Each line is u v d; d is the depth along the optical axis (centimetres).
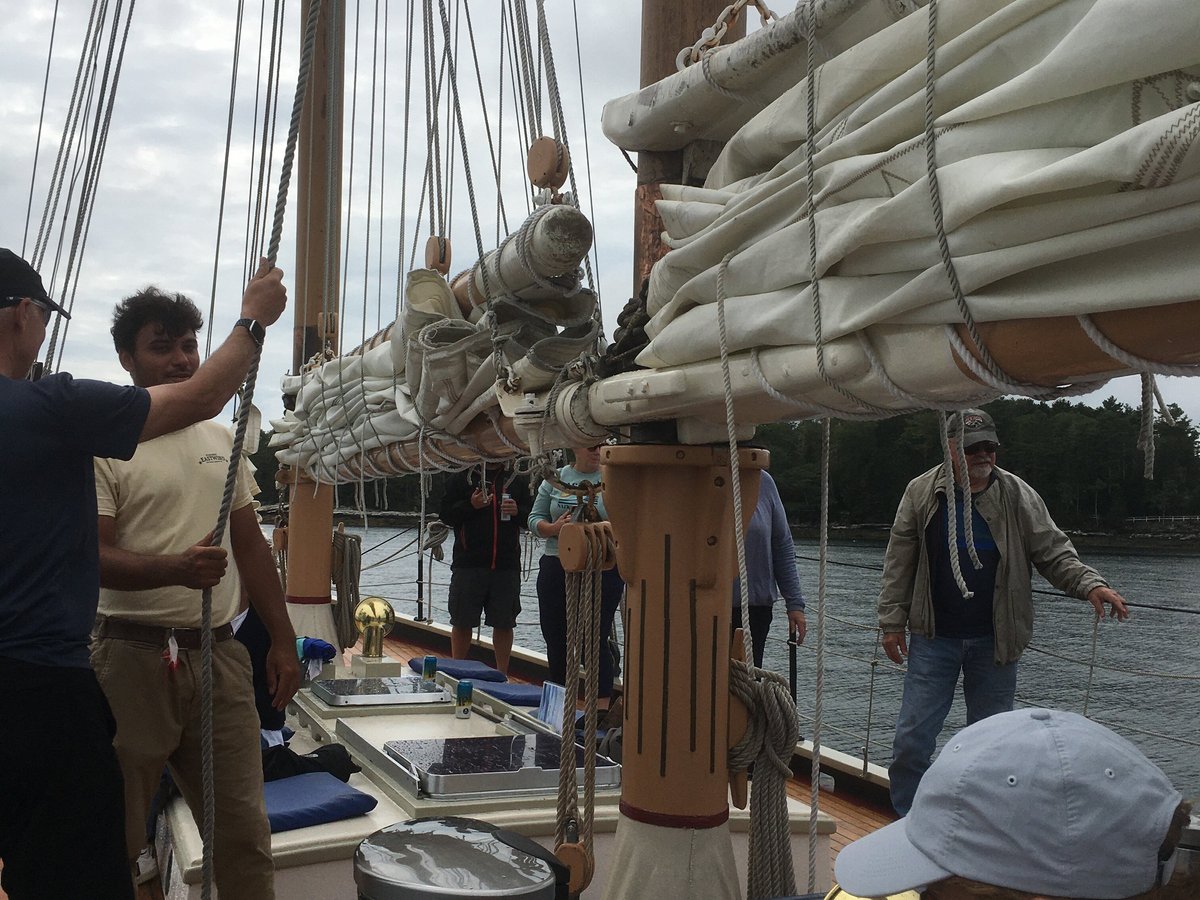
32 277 203
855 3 165
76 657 195
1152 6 114
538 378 262
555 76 271
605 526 242
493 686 455
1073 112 129
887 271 153
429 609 870
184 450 273
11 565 188
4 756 185
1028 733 110
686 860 209
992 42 138
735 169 200
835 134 166
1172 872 106
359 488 409
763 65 189
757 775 227
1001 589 379
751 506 218
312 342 625
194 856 261
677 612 211
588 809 240
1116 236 120
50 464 190
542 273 264
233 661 267
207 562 241
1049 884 104
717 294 183
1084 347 130
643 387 203
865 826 400
